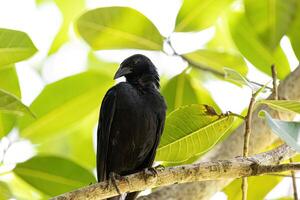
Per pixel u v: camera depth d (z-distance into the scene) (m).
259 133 11.55
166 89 12.75
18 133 12.10
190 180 9.20
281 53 13.49
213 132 10.15
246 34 13.49
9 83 11.85
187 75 12.84
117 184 9.26
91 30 12.23
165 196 10.95
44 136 12.33
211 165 9.15
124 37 12.27
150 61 11.91
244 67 13.34
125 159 11.20
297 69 11.95
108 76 12.62
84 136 15.66
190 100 12.77
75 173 11.80
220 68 13.18
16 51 10.38
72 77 12.49
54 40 15.68
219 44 15.41
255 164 9.09
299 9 12.81
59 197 8.72
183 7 12.52
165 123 10.15
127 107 11.01
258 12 12.83
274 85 10.04
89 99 12.61
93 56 15.84
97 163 11.07
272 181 12.43
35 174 11.73
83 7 15.83
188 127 10.16
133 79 11.60
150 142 11.13
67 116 12.52
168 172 9.26
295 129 8.02
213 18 12.62
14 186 13.60
